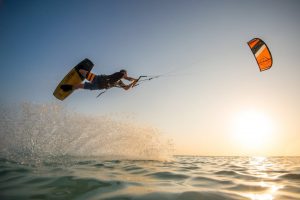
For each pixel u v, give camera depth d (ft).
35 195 11.68
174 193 13.14
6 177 14.89
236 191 14.56
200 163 37.40
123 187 13.94
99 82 26.30
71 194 12.06
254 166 34.01
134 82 27.35
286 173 24.39
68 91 28.32
